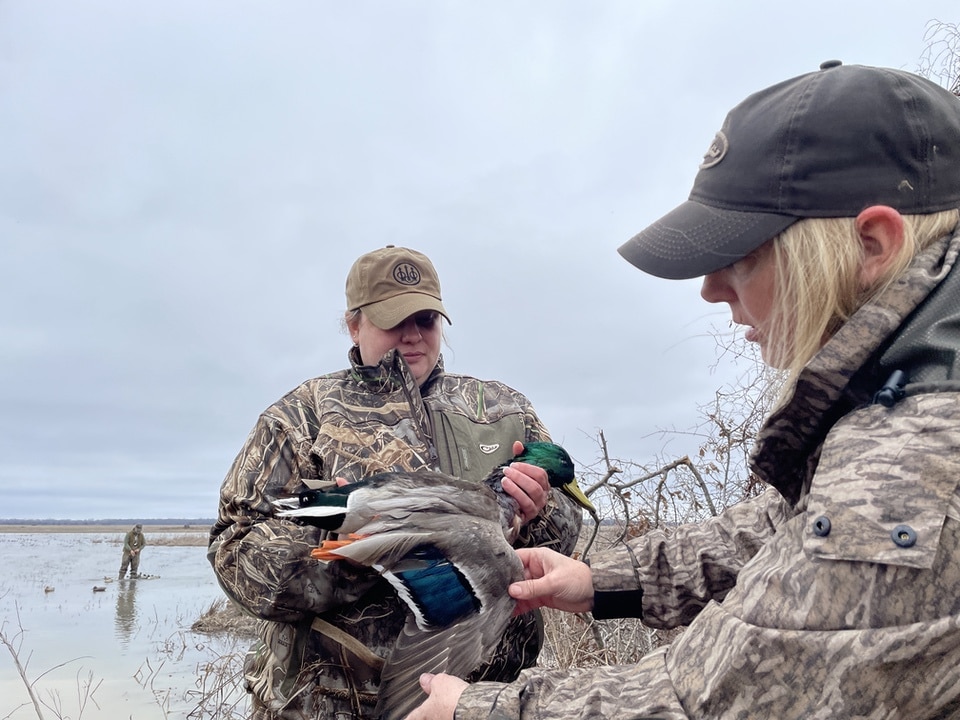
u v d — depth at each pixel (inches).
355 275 152.5
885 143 66.1
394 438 135.6
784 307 70.3
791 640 57.4
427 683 81.2
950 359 59.1
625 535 213.5
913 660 53.4
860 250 66.6
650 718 62.4
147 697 332.2
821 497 58.4
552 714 68.2
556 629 209.5
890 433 57.7
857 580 55.6
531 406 155.2
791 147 68.7
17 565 1328.7
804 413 65.8
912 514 54.2
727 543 100.7
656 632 209.8
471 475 137.3
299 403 141.8
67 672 392.2
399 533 105.3
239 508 132.3
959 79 185.3
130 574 1101.1
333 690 123.3
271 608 122.2
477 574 105.0
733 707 59.7
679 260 73.5
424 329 150.5
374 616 124.7
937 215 66.7
